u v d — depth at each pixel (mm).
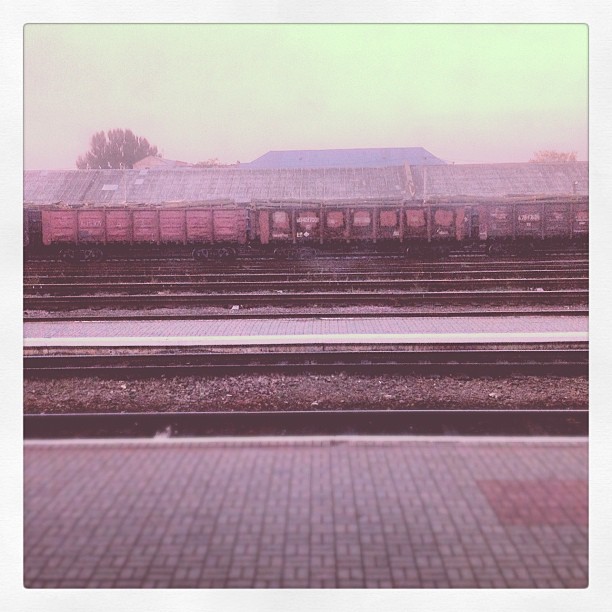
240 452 4637
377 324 7996
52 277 11508
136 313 8859
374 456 4570
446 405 5574
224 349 6828
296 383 6102
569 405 5562
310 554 3703
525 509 4039
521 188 12633
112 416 5160
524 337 7008
